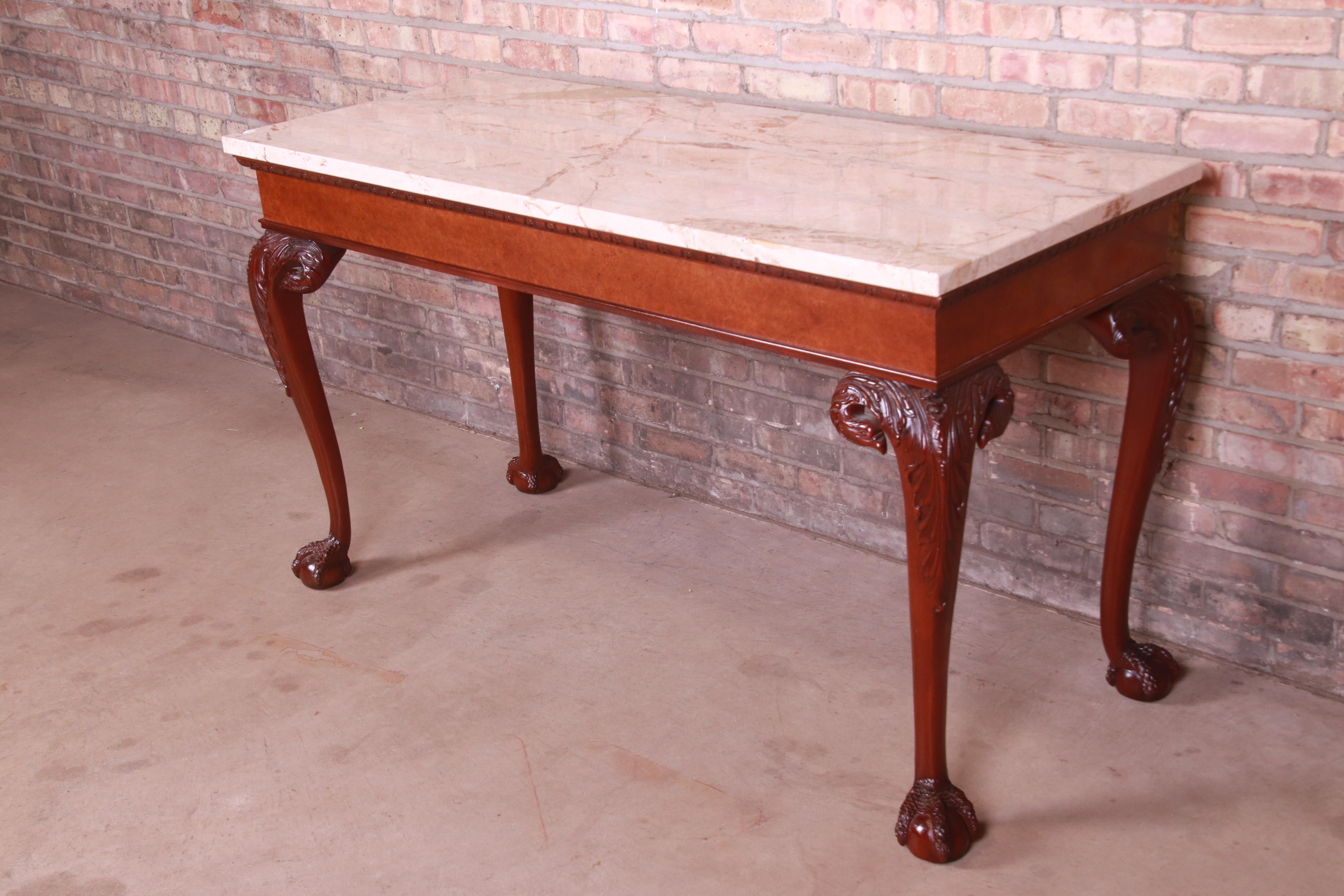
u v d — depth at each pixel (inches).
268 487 125.5
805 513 111.6
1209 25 77.7
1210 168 80.5
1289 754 82.4
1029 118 86.8
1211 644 92.2
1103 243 73.6
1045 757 83.6
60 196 168.7
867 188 76.5
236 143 93.1
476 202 80.0
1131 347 78.9
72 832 81.6
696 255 71.5
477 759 86.3
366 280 137.0
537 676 94.8
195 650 100.1
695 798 81.7
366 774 85.4
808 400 106.7
